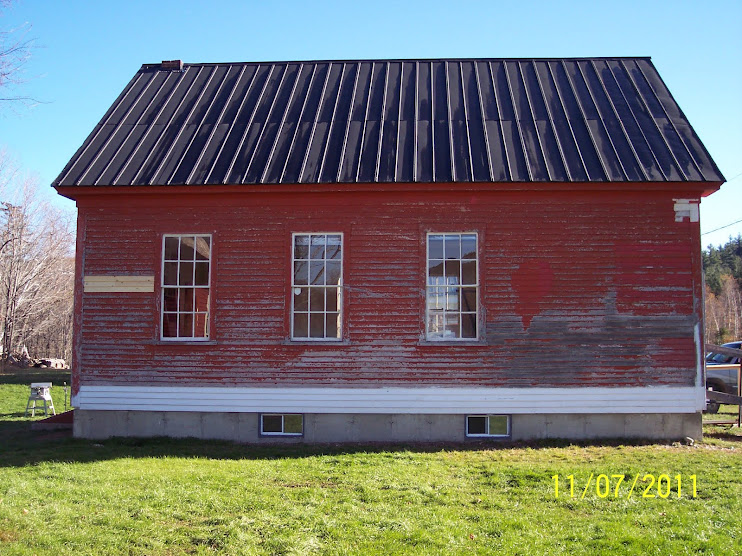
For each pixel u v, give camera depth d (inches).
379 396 477.1
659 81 568.4
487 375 474.3
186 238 504.1
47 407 701.9
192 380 489.1
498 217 481.7
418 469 378.3
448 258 484.7
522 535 265.1
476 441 473.4
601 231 478.3
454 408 473.7
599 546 252.5
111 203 503.5
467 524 278.7
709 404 499.2
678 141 497.0
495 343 474.6
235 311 489.7
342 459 407.5
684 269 475.8
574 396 471.5
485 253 479.8
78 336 497.7
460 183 469.4
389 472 369.1
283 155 504.1
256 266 491.5
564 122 521.7
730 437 491.8
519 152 491.2
